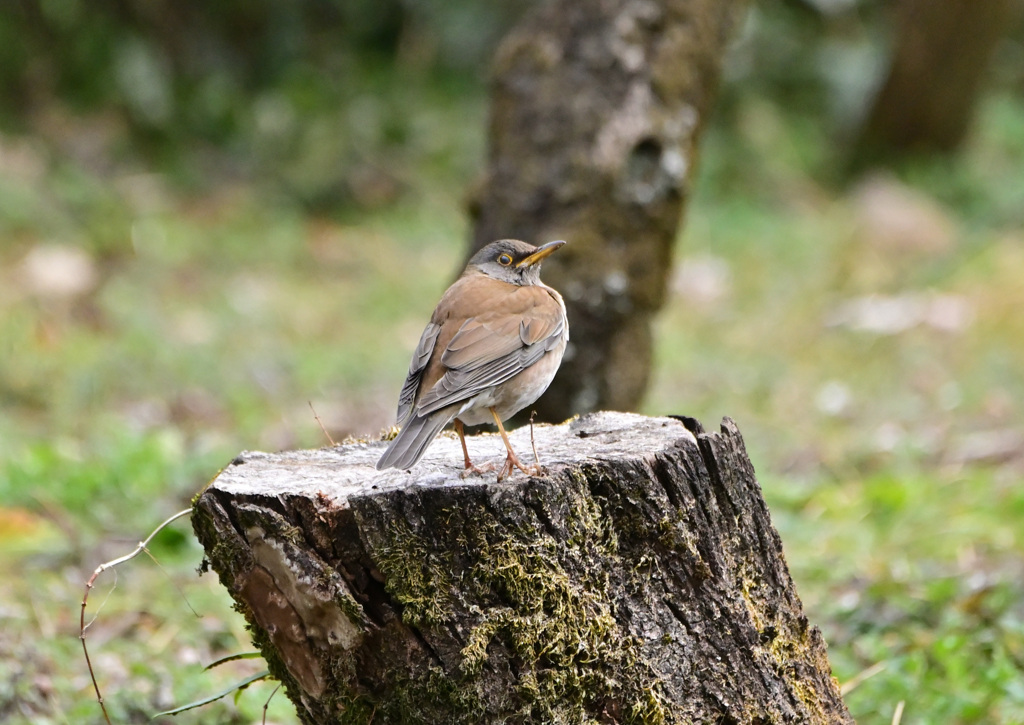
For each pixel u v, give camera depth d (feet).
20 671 29.30
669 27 41.96
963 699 28.19
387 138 92.22
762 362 62.64
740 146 95.66
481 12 99.81
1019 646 31.01
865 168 98.89
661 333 66.90
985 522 40.78
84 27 89.92
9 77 86.48
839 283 73.87
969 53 95.20
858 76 103.65
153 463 43.96
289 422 52.06
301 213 86.07
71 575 36.22
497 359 23.18
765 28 104.01
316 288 72.84
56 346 57.82
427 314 69.36
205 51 95.20
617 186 40.75
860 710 28.17
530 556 19.69
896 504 43.09
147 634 33.24
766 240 82.28
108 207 76.48
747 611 21.59
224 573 20.03
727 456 21.85
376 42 101.09
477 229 42.04
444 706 19.76
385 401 55.77
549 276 40.24
